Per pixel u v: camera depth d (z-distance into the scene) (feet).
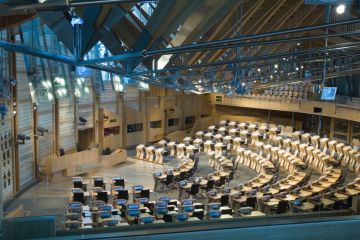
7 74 77.51
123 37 38.40
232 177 87.97
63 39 28.32
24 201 67.00
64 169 93.40
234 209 68.08
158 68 47.37
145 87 128.16
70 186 89.30
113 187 79.71
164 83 62.44
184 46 29.76
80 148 106.42
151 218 57.57
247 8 57.57
